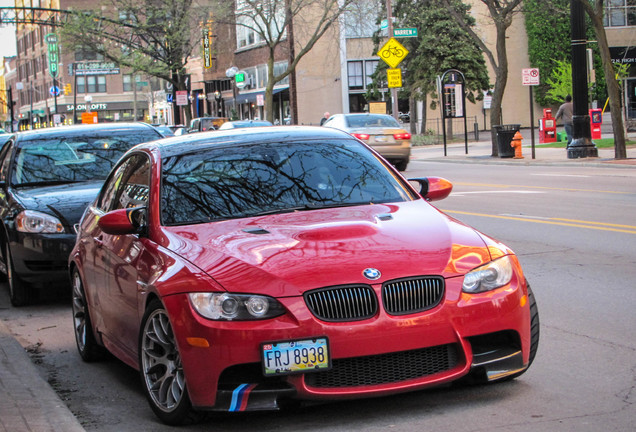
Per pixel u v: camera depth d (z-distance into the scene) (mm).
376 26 59844
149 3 50562
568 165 25688
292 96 44906
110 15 54625
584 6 24703
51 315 9000
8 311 9336
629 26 56938
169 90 68438
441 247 5000
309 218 5449
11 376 6250
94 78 107500
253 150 6250
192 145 6332
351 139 6609
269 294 4594
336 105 60688
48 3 110625
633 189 17828
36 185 9906
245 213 5645
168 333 4953
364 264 4754
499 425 4637
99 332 6562
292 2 45500
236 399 4605
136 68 51906
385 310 4652
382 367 4684
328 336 4551
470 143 43844
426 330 4668
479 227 13203
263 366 4516
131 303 5531
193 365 4648
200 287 4695
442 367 4797
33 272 9094
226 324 4559
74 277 7188
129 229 5652
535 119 59000
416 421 4770
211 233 5301
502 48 30516
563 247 11008
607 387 5262
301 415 5000
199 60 77500
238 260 4832
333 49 59969
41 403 5473
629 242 11156
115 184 6980
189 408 4855
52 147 10422
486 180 21906
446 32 50875
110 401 5727
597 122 35562
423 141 45938
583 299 7965
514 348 5031
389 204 5820
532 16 56562
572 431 4496
